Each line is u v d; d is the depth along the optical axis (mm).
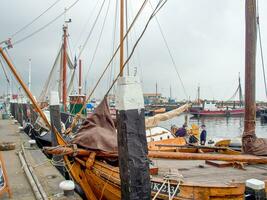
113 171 7379
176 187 6520
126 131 4996
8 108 44531
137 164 5000
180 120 67000
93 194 8508
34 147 14453
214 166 8984
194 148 11539
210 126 53625
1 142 15305
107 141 8297
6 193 7770
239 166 8672
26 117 29406
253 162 8398
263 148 8664
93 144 8234
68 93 27875
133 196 4957
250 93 9117
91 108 37438
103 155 8109
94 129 8648
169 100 103250
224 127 52031
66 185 7355
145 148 5137
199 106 71000
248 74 9133
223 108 71500
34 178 8672
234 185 6551
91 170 8180
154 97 107125
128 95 5031
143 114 5156
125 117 5008
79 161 8680
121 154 5090
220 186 6445
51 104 11523
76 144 8414
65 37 27203
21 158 11602
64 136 13047
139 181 5008
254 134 9078
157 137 15562
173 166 8992
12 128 24188
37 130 20969
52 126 11336
